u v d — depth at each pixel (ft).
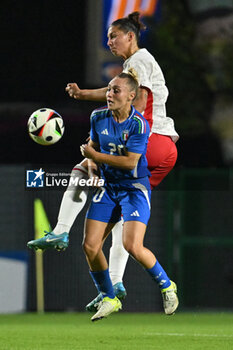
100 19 230.89
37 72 272.31
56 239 85.30
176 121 248.32
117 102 80.89
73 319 147.43
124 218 82.58
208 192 172.35
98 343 93.50
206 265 171.63
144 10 238.27
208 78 248.32
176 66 248.32
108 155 81.66
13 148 249.96
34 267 164.55
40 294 164.25
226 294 171.22
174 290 86.28
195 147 249.14
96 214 83.56
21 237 163.63
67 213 86.33
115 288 89.71
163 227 171.32
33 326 127.54
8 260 163.12
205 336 104.78
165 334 108.58
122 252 90.12
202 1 247.70
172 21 247.29
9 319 146.92
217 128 247.50
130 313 168.04
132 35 87.51
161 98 86.89
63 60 271.90
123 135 82.07
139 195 83.10
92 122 83.97
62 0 273.13
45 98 271.08
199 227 171.94
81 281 165.27
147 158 86.89
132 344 92.27
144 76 85.15
